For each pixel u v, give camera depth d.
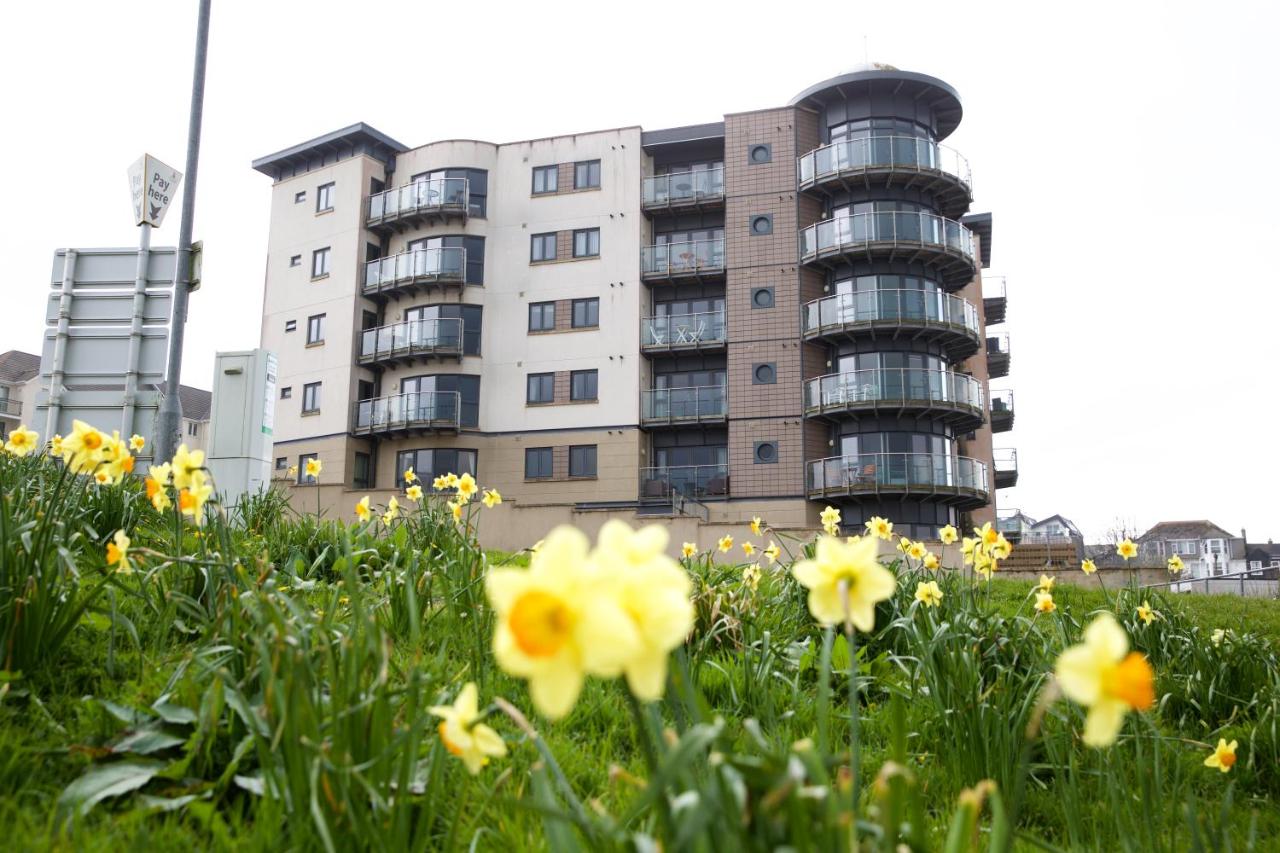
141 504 5.73
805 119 32.06
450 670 3.63
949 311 29.33
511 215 33.97
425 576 4.29
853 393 28.58
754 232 31.47
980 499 28.48
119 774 2.41
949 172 30.78
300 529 6.25
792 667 4.52
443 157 34.22
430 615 4.34
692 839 1.26
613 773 1.53
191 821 2.34
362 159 34.91
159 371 9.41
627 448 30.92
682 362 32.41
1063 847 2.99
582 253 32.97
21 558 3.18
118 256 9.68
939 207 31.58
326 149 35.97
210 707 2.61
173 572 3.86
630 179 33.06
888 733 3.87
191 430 55.28
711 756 1.24
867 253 29.27
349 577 2.69
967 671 3.68
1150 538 85.38
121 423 9.35
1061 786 3.08
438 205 33.03
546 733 3.29
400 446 32.94
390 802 2.22
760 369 30.38
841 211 30.62
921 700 4.16
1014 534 32.00
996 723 3.38
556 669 0.94
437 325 32.44
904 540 6.33
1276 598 14.36
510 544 18.80
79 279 9.64
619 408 31.31
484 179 34.34
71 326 9.56
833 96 31.61
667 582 1.06
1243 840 3.16
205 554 3.72
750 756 2.94
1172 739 3.45
